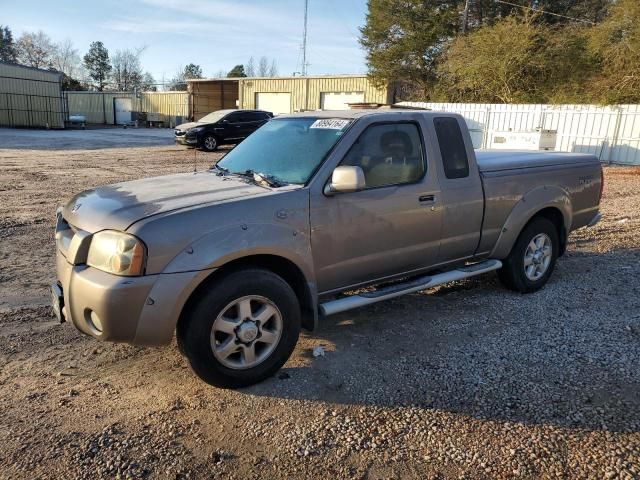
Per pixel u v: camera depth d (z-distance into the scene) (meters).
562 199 5.34
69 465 2.64
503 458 2.74
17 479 2.54
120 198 3.50
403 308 4.87
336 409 3.20
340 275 3.86
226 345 3.29
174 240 3.06
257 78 39.09
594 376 3.60
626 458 2.74
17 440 2.83
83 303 3.06
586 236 7.85
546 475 2.61
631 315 4.70
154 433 2.93
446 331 4.35
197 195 3.47
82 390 3.38
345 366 3.74
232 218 3.27
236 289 3.25
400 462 2.71
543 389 3.42
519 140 17.69
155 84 72.19
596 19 34.56
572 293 5.29
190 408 3.20
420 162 4.26
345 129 3.90
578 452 2.79
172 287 3.04
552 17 34.12
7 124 41.84
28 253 6.55
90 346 4.02
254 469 2.66
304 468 2.67
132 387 3.43
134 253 2.98
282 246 3.43
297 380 3.54
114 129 45.59
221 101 47.91
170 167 16.20
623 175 15.68
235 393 3.37
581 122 19.44
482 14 34.56
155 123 50.16
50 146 24.53
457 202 4.45
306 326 3.80
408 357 3.88
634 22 20.48
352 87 35.56
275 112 38.69
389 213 4.00
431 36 32.94
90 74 91.25
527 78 25.38
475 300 5.09
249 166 4.15
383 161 4.02
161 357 3.86
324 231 3.66
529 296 5.21
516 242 5.09
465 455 2.77
